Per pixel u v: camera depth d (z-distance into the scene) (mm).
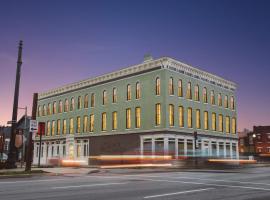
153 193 11891
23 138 26250
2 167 24672
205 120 48812
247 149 90750
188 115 45469
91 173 24500
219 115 51938
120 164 46125
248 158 58031
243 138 92375
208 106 49500
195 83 47500
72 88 57375
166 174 23688
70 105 57656
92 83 53312
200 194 11844
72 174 22531
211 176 21281
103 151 49375
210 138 48875
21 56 25406
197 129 46531
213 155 48781
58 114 60188
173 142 42125
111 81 50000
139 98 45281
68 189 12719
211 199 10648
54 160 55250
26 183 14961
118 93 48562
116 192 12023
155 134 42375
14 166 25094
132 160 44594
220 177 20359
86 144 52875
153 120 42875
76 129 55469
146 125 43688
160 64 43094
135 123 45312
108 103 49938
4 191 12031
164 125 41500
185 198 10750
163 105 42000
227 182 16797
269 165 49031
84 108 54375
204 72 48969
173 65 43688
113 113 49000
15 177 18953
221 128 52031
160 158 41094
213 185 15094
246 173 25391
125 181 16625
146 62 44688
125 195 11258
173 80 43625
